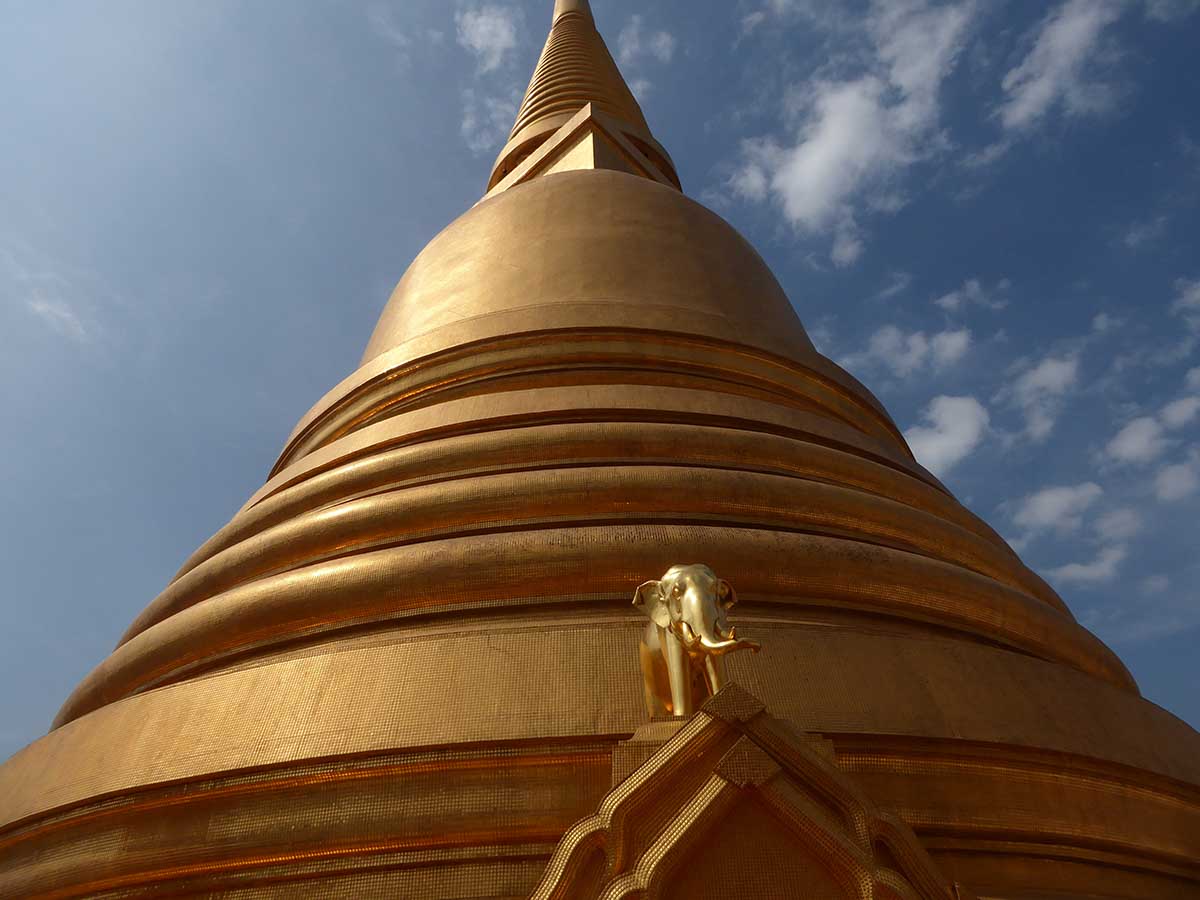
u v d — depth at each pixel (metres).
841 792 5.58
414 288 18.16
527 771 7.87
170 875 7.98
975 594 10.88
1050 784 8.67
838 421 14.52
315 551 11.25
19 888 8.52
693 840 5.32
